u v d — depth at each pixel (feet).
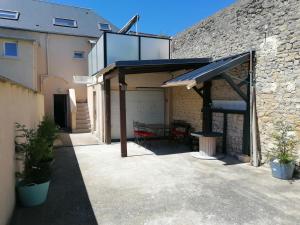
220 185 18.35
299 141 19.86
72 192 17.19
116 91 38.34
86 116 49.75
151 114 40.81
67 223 13.02
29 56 38.37
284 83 20.89
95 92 43.39
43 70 50.62
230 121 27.55
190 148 31.65
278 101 21.49
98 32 56.75
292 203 15.26
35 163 15.99
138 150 30.94
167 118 41.01
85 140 38.65
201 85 31.73
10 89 13.73
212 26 30.19
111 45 35.60
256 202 15.42
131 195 16.62
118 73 27.32
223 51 28.25
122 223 13.00
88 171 22.12
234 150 27.07
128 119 39.32
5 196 12.12
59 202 15.56
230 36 27.04
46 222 13.11
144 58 37.93
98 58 39.55
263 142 23.15
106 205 15.14
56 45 51.47
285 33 20.62
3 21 50.01
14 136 14.92
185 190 17.44
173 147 32.71
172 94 39.93
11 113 14.07
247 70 24.57
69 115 50.78
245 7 24.77
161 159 26.22
